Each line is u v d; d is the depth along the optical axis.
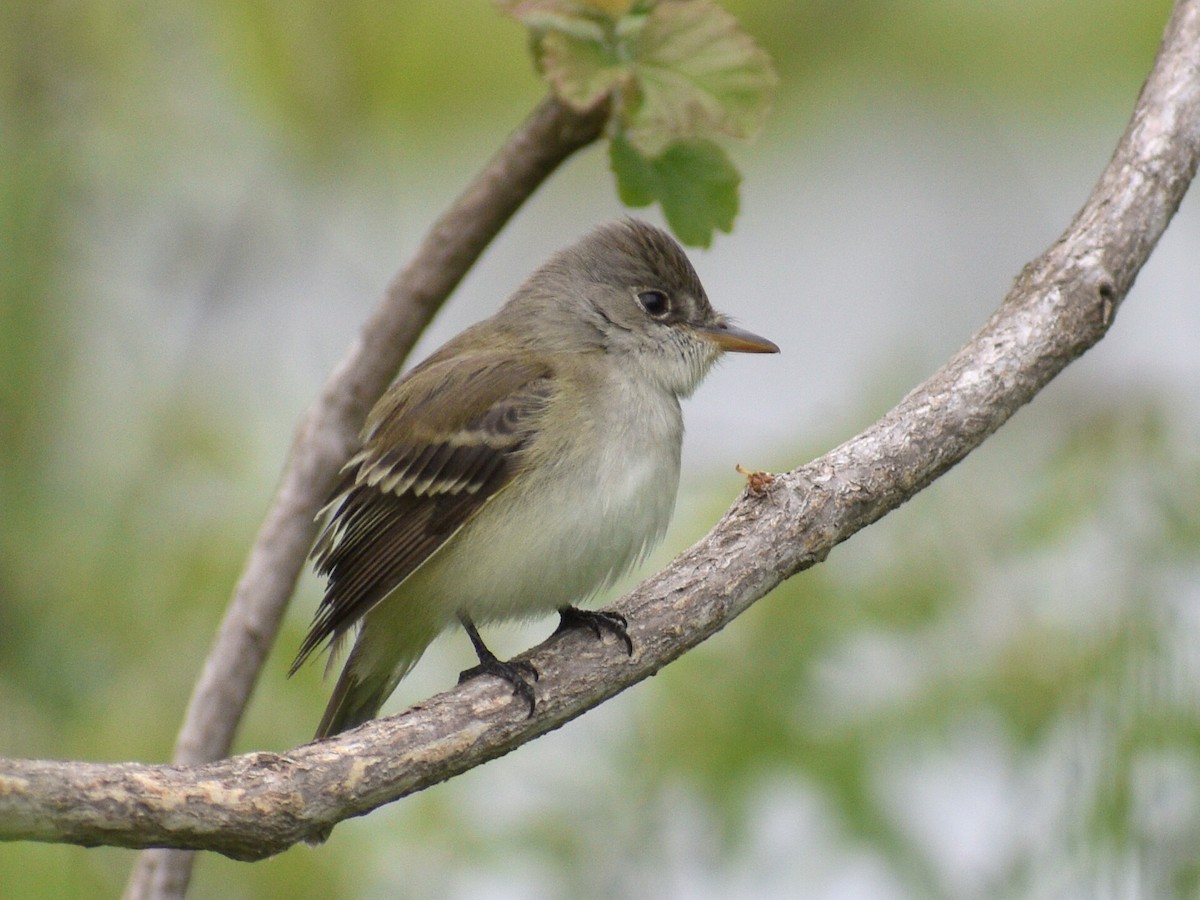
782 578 8.30
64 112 13.16
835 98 16.14
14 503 12.04
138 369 12.76
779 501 8.34
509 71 16.16
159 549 11.86
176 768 6.73
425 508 9.74
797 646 10.72
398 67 15.80
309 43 13.93
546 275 10.85
